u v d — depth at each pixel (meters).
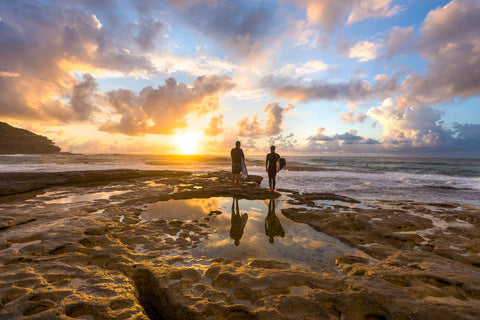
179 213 5.69
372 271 2.69
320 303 2.06
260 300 2.10
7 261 2.64
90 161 30.69
